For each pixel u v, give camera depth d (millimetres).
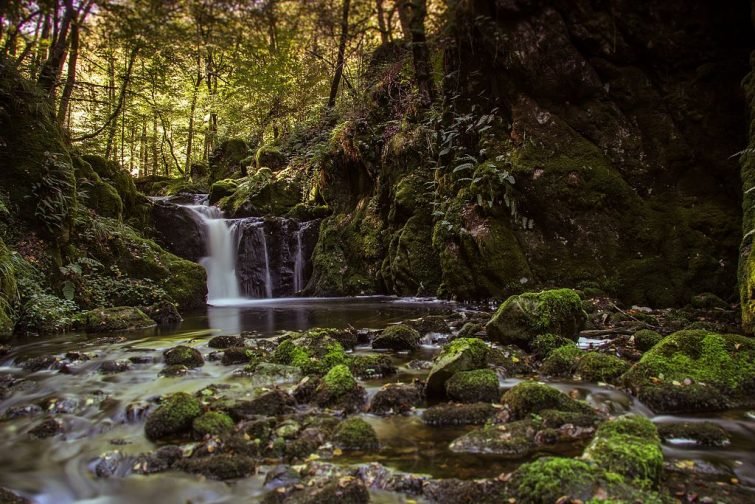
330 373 3920
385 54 13742
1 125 8312
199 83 19000
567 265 8344
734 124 7805
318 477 2598
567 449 2857
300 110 18172
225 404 3547
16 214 8180
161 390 4156
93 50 6957
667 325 6109
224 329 7395
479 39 9508
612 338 5621
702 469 2646
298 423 3287
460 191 9812
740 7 7523
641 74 8375
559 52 8625
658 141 8258
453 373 3920
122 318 7586
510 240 8773
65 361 5133
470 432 3068
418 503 2414
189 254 13000
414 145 11594
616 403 3598
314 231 13984
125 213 12266
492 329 5371
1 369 5051
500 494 2359
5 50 4672
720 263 7496
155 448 3111
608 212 8266
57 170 8625
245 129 22781
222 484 2656
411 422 3396
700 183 8023
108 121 12633
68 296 8172
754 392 3691
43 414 3752
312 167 15461
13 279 7102
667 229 7930
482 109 9852
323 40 7965
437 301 9719
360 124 13422
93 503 2566
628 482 2312
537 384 3514
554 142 8727
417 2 11469
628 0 8148
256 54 4652
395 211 11578
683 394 3545
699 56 7996
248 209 15047
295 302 11234
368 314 8453
